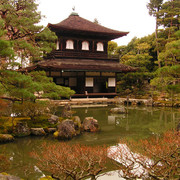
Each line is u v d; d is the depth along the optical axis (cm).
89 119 1417
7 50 807
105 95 3130
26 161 837
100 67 2997
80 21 3362
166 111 2230
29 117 1478
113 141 1127
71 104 2602
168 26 4394
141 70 3375
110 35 3247
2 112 1355
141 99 2905
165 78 1543
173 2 3922
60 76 2919
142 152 696
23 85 888
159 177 582
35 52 1238
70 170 578
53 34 1462
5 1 1370
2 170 735
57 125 1328
